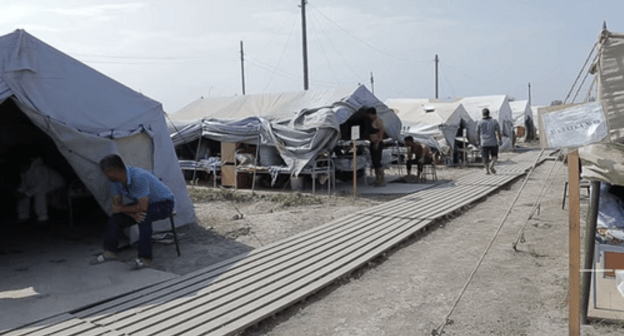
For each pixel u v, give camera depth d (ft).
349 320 14.08
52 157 29.40
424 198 33.96
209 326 13.34
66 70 21.99
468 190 37.47
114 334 13.03
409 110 71.56
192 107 51.19
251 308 14.51
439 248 21.27
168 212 20.13
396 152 52.85
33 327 13.70
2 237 24.95
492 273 17.46
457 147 66.95
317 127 37.68
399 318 14.01
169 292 16.30
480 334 12.65
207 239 23.88
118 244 21.67
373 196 37.09
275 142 39.86
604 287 12.80
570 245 11.69
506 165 59.82
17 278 18.16
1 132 29.14
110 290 16.66
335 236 23.04
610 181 11.82
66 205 28.91
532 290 15.55
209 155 46.19
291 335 13.32
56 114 20.95
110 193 20.99
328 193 38.40
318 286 16.28
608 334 12.17
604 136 11.14
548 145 11.75
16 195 28.14
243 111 45.96
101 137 21.88
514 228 24.32
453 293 15.69
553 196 34.45
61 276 18.34
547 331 12.60
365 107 42.83
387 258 20.10
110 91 23.44
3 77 19.60
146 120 24.54
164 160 25.41
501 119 86.63
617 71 12.91
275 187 41.88
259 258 19.89
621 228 12.84
